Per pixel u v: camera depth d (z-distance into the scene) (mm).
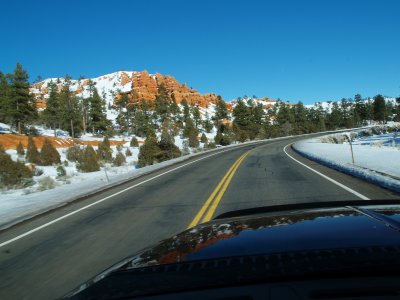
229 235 2031
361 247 1483
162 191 13117
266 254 1537
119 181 17359
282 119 122750
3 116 81625
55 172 36625
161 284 1399
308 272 1327
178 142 81062
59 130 100500
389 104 169500
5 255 6254
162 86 153125
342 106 160125
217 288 1331
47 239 7211
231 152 38875
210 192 11938
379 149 27078
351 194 9797
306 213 2547
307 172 15969
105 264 5297
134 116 117250
